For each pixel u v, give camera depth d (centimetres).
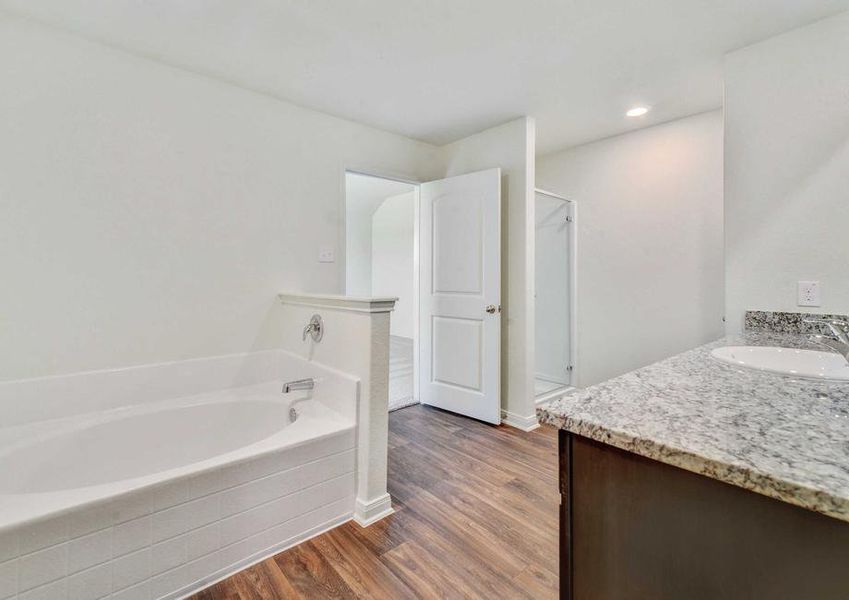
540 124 311
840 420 73
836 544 50
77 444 185
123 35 197
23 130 185
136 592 132
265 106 259
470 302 313
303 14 182
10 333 184
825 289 180
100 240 205
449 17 184
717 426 70
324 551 164
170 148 225
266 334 263
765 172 196
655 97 265
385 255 767
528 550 164
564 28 192
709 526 60
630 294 334
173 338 229
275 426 223
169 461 210
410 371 496
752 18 182
